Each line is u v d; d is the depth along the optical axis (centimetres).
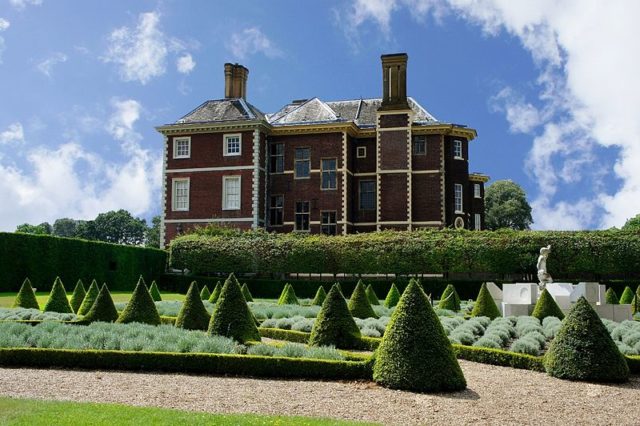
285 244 4062
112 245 3944
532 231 3803
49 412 820
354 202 4853
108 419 789
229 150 4762
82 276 3684
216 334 1528
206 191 4762
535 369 1291
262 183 4759
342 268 3941
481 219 5288
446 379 1061
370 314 2169
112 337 1378
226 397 988
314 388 1077
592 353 1190
